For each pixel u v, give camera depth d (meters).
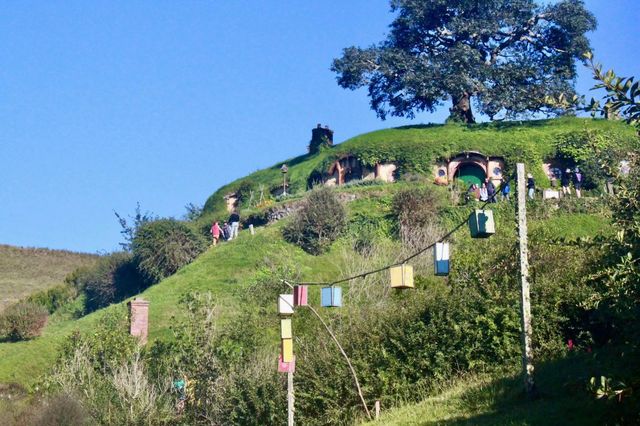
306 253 62.12
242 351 35.94
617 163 21.42
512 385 27.23
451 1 88.38
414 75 85.25
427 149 77.50
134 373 35.62
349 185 74.25
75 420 34.44
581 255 32.75
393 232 63.81
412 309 33.88
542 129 78.19
